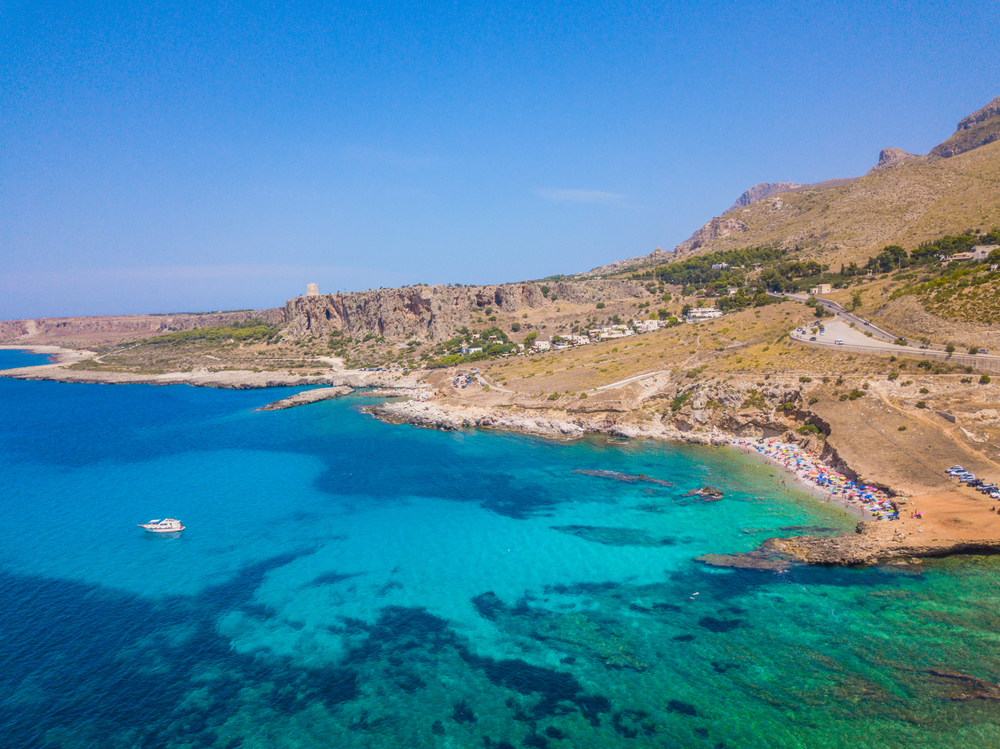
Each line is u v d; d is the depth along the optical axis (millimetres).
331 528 81625
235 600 62656
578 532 76500
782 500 82688
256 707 46125
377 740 42406
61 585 66500
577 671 48969
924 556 61969
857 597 56281
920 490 75625
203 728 43969
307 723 44281
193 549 75625
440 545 74688
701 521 77250
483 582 64812
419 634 55438
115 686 48906
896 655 47781
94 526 84250
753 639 51375
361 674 49812
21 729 44031
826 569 61906
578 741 41469
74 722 44781
